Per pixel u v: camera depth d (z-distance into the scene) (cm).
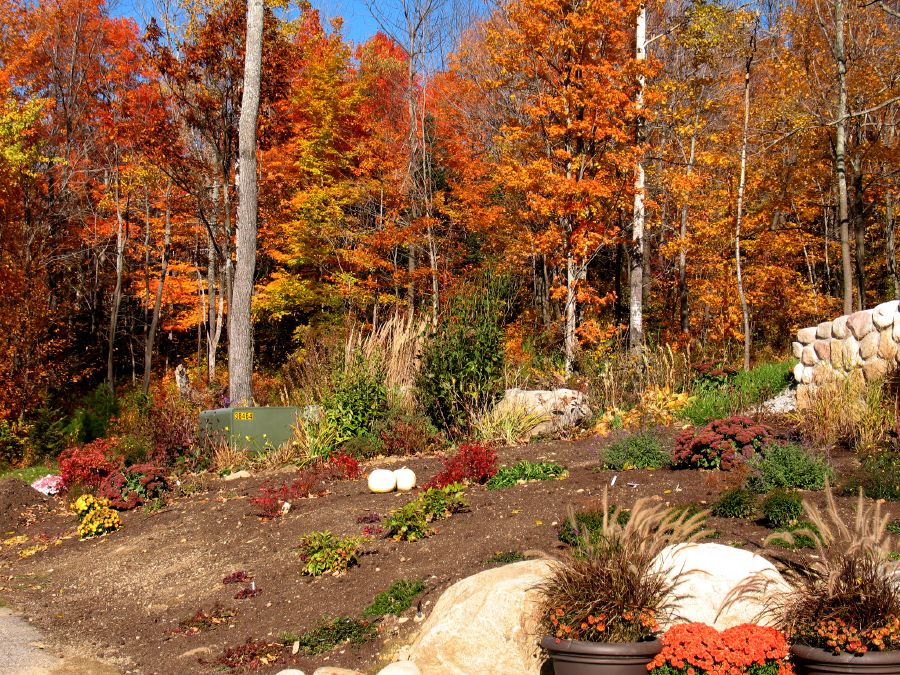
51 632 736
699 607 498
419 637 575
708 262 2309
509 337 2202
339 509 945
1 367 2098
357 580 720
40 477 1412
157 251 3247
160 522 1038
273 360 3253
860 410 973
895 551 588
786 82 1977
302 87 2683
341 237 2753
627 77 1820
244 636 661
